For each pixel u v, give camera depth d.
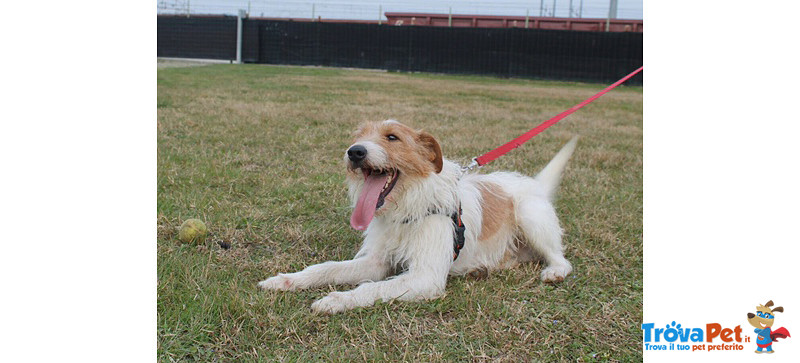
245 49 25.20
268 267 3.41
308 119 8.78
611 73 22.83
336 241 3.93
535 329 2.78
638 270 3.58
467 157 6.55
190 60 25.50
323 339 2.63
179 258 3.32
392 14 27.02
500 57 23.55
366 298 2.97
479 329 2.75
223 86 13.50
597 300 3.14
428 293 3.09
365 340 2.65
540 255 3.82
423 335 2.71
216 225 4.01
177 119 8.09
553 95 16.14
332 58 24.80
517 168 6.24
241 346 2.55
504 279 3.44
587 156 7.02
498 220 3.73
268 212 4.37
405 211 3.23
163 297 2.86
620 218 4.60
